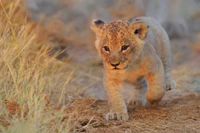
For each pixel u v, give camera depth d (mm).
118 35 9594
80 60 16938
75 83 13922
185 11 23891
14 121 8641
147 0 20625
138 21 9680
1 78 10141
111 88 10055
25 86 9883
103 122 9695
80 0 24891
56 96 11469
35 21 17094
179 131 9195
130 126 9438
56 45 16547
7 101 9570
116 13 20641
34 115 8836
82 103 11086
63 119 9617
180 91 13883
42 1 25266
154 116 10133
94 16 22297
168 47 11273
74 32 19859
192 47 19969
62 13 23656
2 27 12094
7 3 14375
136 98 11320
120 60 9547
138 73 10180
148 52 10008
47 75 12250
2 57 10562
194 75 15820
